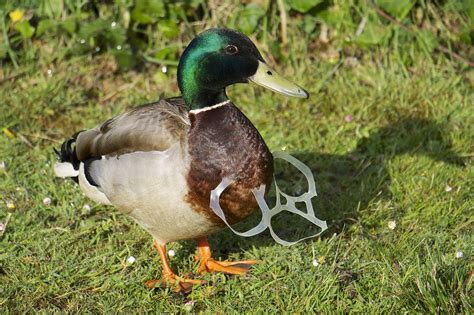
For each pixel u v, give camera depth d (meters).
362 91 10.67
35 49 11.26
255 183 6.87
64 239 8.16
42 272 7.70
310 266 7.53
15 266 7.77
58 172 8.18
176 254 8.00
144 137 6.98
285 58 11.20
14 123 10.28
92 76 11.12
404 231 8.18
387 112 10.28
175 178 6.78
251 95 10.73
